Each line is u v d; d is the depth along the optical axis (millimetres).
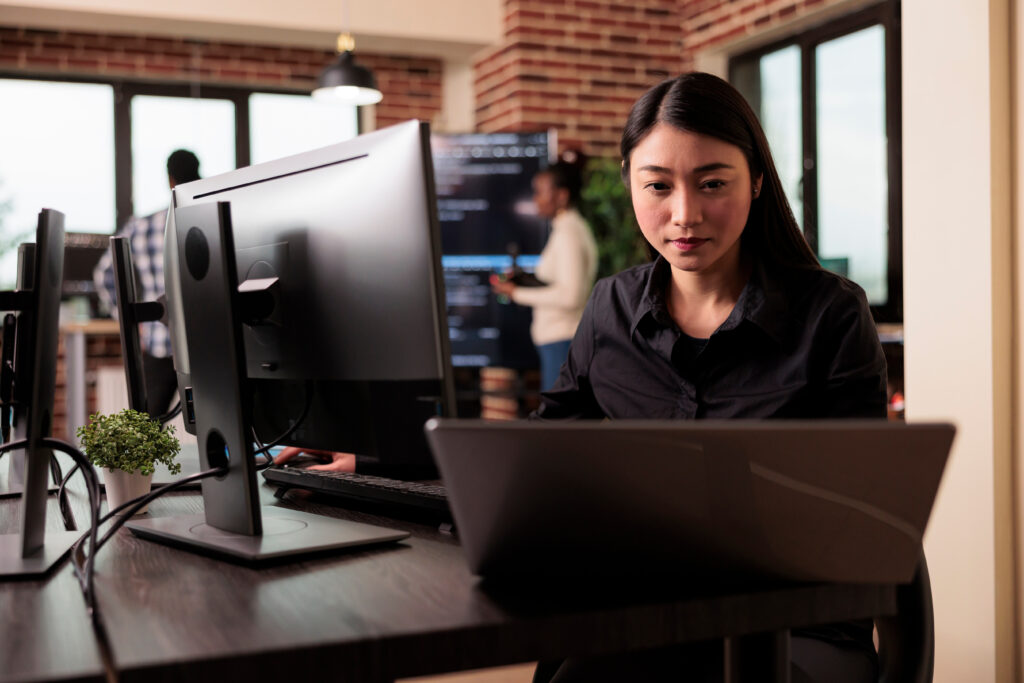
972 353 2174
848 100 5031
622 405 1494
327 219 1061
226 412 1022
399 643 713
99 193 6109
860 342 1327
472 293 5672
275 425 1188
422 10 5801
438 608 777
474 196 5664
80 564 965
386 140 1006
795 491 764
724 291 1428
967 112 2174
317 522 1109
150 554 1009
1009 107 2141
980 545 2158
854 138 5000
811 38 5273
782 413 1346
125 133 6141
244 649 684
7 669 672
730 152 1229
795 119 5434
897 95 4711
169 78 6133
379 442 1043
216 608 793
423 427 1008
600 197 5758
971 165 2166
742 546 785
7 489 1512
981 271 2148
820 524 780
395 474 1401
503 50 5988
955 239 2209
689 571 803
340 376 1064
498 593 819
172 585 875
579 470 754
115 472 1295
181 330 1330
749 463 751
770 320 1348
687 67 6180
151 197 6207
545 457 751
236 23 5453
